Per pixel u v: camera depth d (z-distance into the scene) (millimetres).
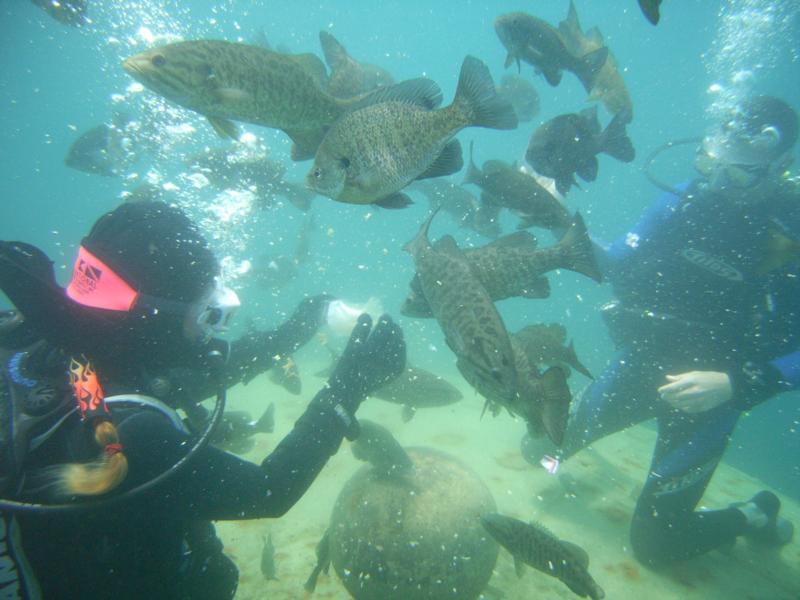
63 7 5250
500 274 2180
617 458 6703
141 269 1496
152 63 1801
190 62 1836
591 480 5797
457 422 7160
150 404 1416
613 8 43688
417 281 2240
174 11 43188
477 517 3557
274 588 3783
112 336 1438
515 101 6945
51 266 1448
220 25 53438
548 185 3623
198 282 1626
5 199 78125
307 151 2186
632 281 5398
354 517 3531
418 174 1773
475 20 54281
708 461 4578
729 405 4766
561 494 5363
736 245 4723
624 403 5414
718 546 4469
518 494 5305
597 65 3367
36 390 1250
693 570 4418
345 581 3514
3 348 1463
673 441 5047
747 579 4402
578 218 2367
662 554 4379
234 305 1772
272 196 6766
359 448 3885
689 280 4996
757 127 4605
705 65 59375
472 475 3979
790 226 4539
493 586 3887
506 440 6570
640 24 47531
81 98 65125
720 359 4926
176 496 1451
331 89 2389
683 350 5059
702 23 41875
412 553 3299
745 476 6926
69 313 1336
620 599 3990
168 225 1600
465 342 1804
